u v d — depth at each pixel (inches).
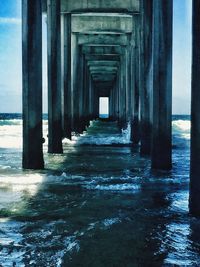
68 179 321.4
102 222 198.7
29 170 374.3
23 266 144.9
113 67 1625.2
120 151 581.9
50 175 341.4
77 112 1023.6
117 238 175.0
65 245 166.2
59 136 548.1
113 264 146.6
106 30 927.0
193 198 212.8
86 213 215.6
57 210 221.5
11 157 494.0
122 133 1022.4
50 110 545.3
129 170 379.6
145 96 518.3
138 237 176.7
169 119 375.2
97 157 496.7
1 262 148.4
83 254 156.5
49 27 546.3
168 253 157.9
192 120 208.7
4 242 169.3
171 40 366.6
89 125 1608.0
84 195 260.5
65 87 788.6
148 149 517.7
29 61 369.1
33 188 282.8
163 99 371.2
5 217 206.7
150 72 517.7
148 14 511.5
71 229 187.5
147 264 147.1
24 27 366.9
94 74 1879.9
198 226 192.7
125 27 921.5
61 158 484.7
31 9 363.9
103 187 287.1
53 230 185.8
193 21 205.5
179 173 359.3
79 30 919.7
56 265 145.7
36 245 166.1
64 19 784.9
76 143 715.4
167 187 291.3
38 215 211.2
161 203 239.6
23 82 374.6
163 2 363.6
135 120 740.7
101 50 1230.9
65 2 761.6
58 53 547.2
